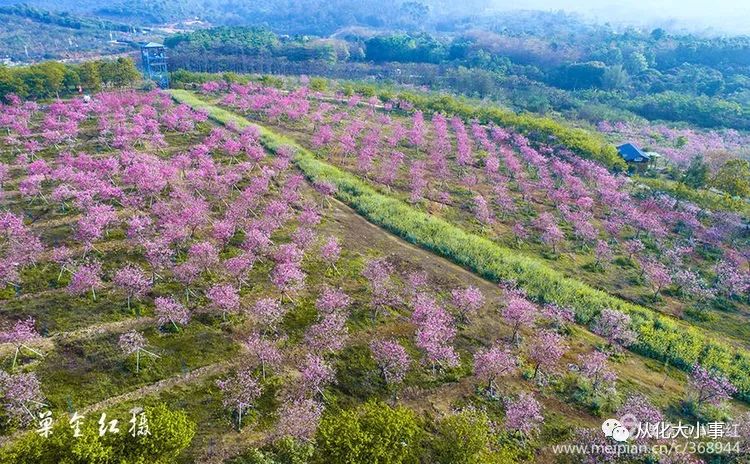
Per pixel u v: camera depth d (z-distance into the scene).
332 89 136.38
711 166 90.88
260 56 190.12
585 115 136.50
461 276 54.03
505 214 70.06
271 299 43.19
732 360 44.69
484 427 31.56
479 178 81.56
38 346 37.38
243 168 70.19
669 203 75.62
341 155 84.81
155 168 63.12
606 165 90.19
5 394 31.89
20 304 41.41
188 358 38.19
